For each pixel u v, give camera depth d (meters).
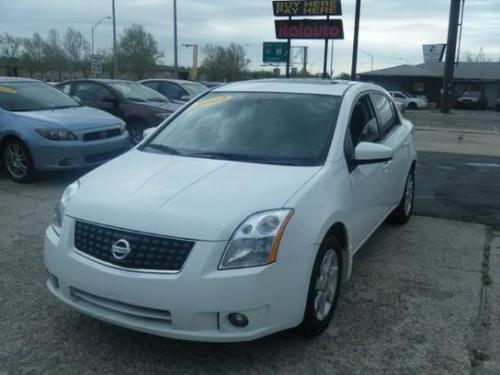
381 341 3.65
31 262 4.89
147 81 15.33
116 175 3.83
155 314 3.12
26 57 72.06
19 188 7.80
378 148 4.16
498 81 56.28
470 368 3.36
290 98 4.66
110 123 8.61
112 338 3.62
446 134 17.84
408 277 4.76
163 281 3.04
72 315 3.92
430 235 6.01
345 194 3.91
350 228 4.05
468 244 5.71
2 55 74.25
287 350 3.51
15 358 3.38
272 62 31.23
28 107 8.61
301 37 23.86
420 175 9.70
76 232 3.41
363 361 3.41
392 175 5.41
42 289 4.34
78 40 71.94
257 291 3.06
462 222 6.58
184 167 3.89
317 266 3.45
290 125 4.34
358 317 3.98
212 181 3.59
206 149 4.27
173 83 15.07
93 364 3.34
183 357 3.42
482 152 13.05
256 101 4.71
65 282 3.39
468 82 57.28
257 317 3.10
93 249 3.30
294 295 3.26
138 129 11.82
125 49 69.31
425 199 7.77
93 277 3.22
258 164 3.91
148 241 3.14
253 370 3.30
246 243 3.09
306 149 4.09
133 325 3.18
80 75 73.19
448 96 38.06
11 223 6.05
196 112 4.82
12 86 8.95
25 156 7.94
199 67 72.56
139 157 4.23
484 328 3.85
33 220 6.17
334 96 4.64
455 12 36.44
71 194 3.71
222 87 5.14
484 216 6.87
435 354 3.50
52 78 73.19
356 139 4.51
